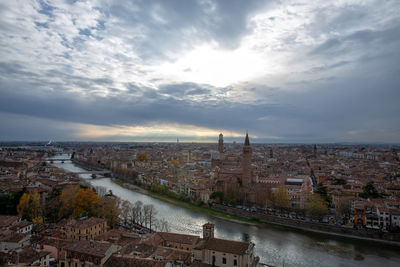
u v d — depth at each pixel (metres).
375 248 165.38
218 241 118.50
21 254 97.50
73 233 139.25
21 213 177.38
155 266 91.31
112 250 103.12
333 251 160.25
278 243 172.12
